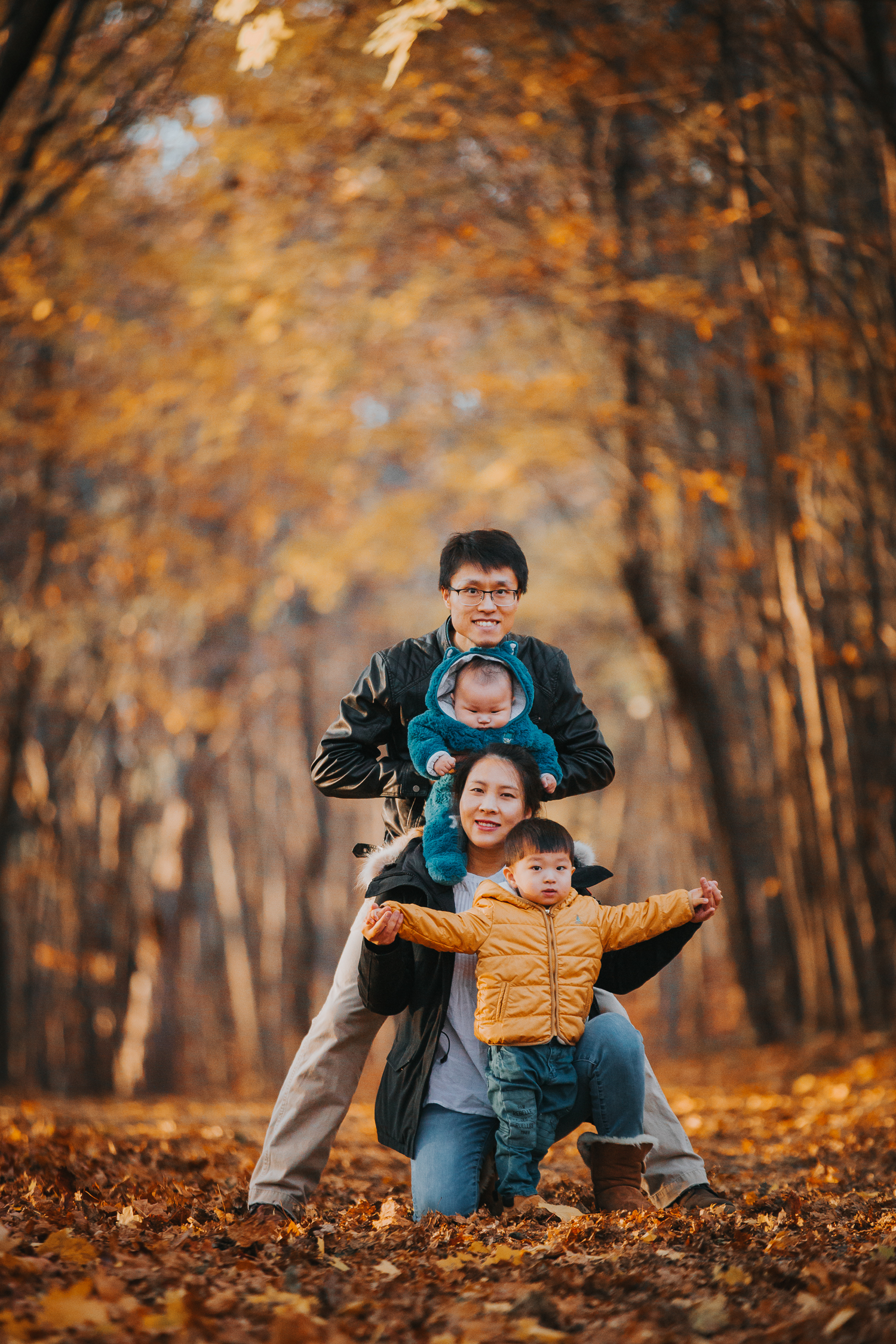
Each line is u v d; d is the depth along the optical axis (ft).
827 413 58.18
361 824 172.45
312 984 125.80
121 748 108.06
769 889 73.41
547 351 80.23
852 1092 44.88
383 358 78.43
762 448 61.05
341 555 95.04
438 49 55.42
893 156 47.19
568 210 62.28
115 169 63.57
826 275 56.03
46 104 47.55
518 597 20.10
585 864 19.86
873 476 59.06
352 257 68.54
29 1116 42.32
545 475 87.40
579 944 18.80
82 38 51.44
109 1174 25.85
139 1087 103.81
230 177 63.82
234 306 68.39
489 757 19.17
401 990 18.71
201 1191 24.40
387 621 140.67
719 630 91.81
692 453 69.10
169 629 108.68
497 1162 18.51
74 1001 105.29
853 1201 22.15
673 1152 20.30
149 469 87.66
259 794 163.02
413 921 18.13
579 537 104.83
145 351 75.92
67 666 101.24
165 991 121.39
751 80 54.75
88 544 94.27
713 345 67.21
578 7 52.95
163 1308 14.11
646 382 71.36
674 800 128.16
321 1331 13.52
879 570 59.88
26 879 103.76
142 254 69.46
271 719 156.56
